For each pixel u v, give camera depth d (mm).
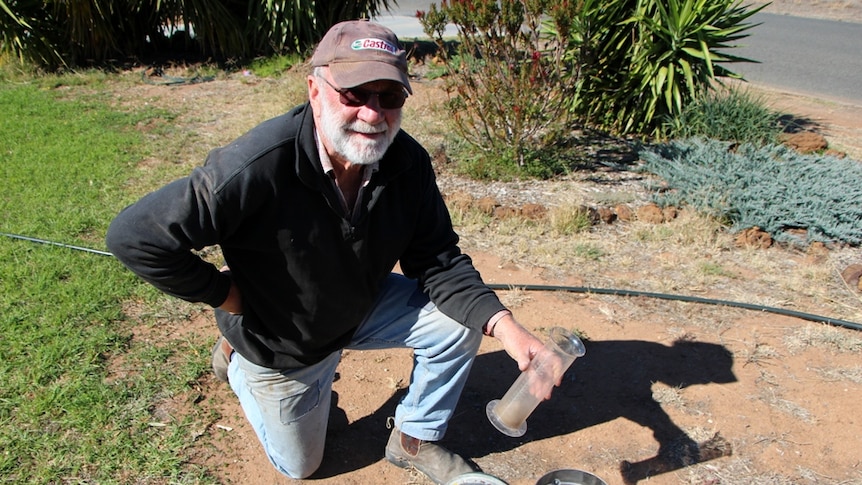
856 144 6785
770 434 2889
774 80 10117
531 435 2885
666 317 3699
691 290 3967
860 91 9578
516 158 5660
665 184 5430
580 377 3215
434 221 2318
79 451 2609
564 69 6574
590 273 4121
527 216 4805
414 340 2438
